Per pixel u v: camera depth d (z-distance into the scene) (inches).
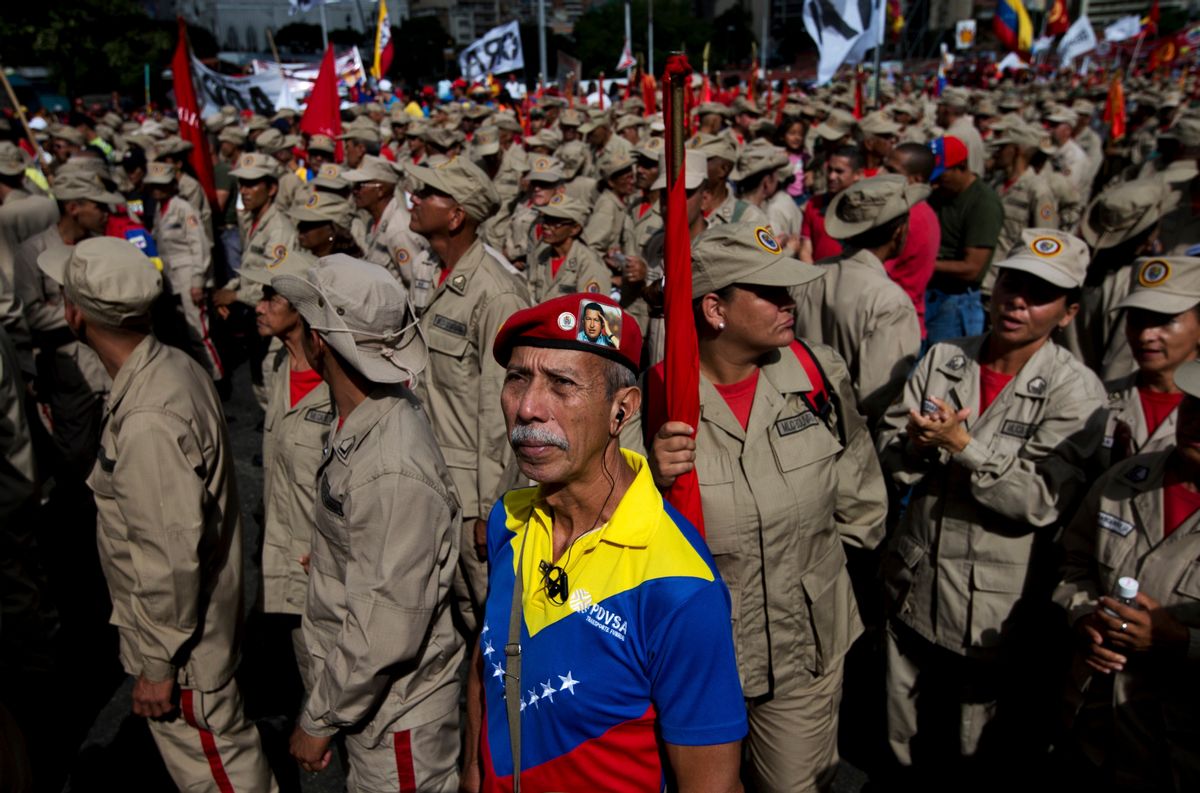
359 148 394.6
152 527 101.7
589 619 67.7
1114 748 103.3
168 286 293.4
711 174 212.4
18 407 152.2
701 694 65.1
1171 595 97.2
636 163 287.0
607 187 341.7
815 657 107.5
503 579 76.2
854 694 159.2
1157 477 101.8
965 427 123.6
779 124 499.5
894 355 149.9
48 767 147.3
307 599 103.7
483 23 2618.1
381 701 97.5
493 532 81.2
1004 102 603.8
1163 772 99.0
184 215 296.7
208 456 109.0
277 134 468.4
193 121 381.1
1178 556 97.3
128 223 285.7
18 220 228.2
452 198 152.7
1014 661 122.0
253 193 274.4
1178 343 122.6
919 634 126.7
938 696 133.2
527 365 68.1
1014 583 118.6
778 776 110.6
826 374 107.3
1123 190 172.7
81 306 102.3
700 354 104.1
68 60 1209.4
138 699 108.4
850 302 153.1
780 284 94.0
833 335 157.3
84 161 233.1
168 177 305.0
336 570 99.3
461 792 83.0
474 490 160.2
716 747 65.2
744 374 103.3
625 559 67.8
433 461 96.5
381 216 257.4
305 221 215.9
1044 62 1695.4
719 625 65.7
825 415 107.2
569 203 239.3
